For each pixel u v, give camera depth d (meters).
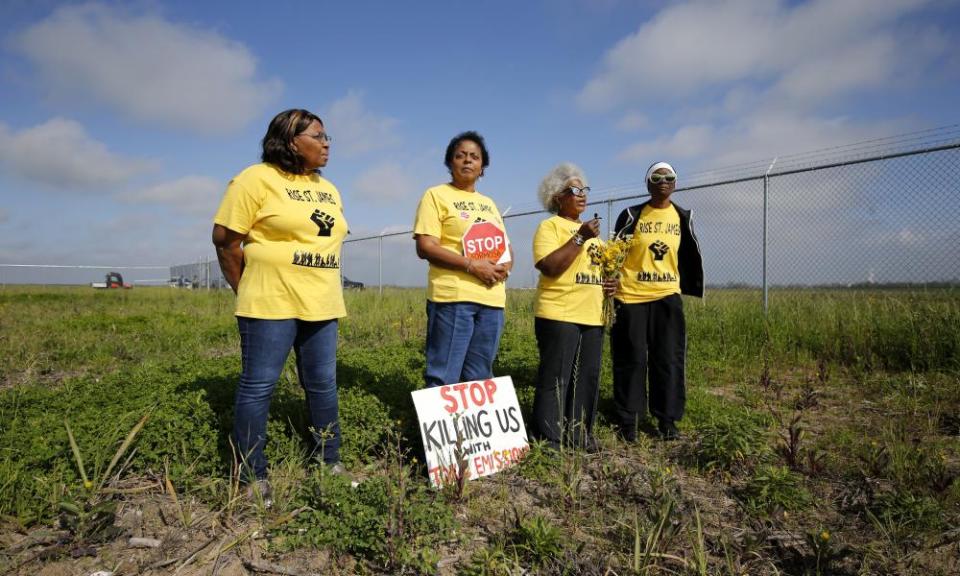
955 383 5.20
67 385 4.59
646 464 3.62
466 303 3.51
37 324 10.28
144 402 3.84
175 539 2.57
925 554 2.54
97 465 2.99
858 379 5.78
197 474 3.19
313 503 2.75
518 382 5.26
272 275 2.87
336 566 2.40
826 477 3.36
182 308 14.18
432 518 2.61
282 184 2.89
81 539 2.49
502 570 2.33
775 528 2.80
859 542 2.65
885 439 3.84
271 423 3.54
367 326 9.50
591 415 3.89
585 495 3.14
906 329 6.17
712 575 2.36
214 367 5.09
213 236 2.91
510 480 3.41
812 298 7.69
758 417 3.73
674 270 4.15
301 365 3.17
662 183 4.12
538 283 3.84
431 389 3.45
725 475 3.39
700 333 7.62
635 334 4.07
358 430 3.66
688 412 4.64
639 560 2.36
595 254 3.72
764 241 7.70
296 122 2.89
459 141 3.66
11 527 2.60
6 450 3.06
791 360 6.56
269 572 2.35
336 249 3.11
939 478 3.04
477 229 3.54
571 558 2.45
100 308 14.44
